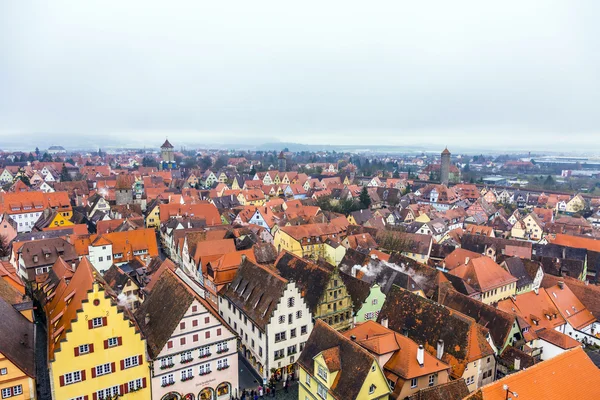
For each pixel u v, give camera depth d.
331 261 114.88
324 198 194.88
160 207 143.25
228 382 57.97
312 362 51.53
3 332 47.59
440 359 54.97
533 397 34.78
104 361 48.59
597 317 82.62
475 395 33.56
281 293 61.00
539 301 78.12
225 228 122.25
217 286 77.38
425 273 83.19
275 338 61.09
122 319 49.16
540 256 112.69
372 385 45.25
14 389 45.06
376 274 83.06
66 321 50.06
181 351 53.53
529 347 67.25
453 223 174.75
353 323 70.81
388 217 170.38
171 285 59.34
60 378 46.28
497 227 169.75
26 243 91.88
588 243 124.81
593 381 38.38
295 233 116.69
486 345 56.84
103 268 99.12
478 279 87.75
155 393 52.50
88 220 144.38
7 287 62.81
